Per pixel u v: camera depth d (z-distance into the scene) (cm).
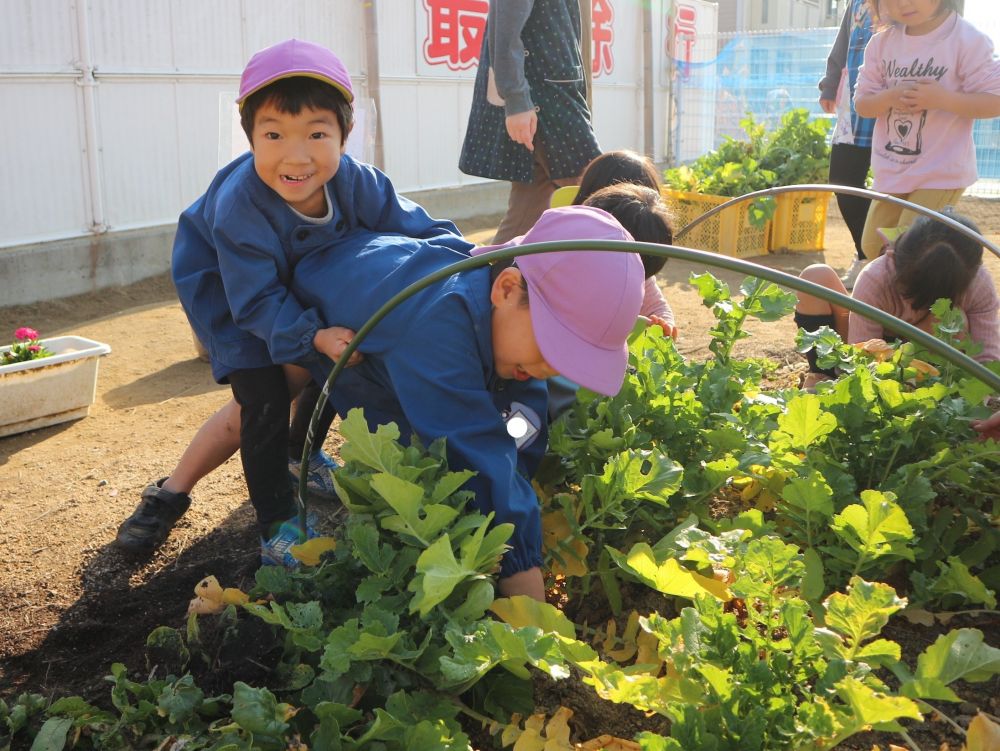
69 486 301
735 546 171
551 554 202
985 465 231
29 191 555
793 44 1134
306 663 179
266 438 230
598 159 307
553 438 220
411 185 816
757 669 144
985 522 215
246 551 250
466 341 185
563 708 167
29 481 306
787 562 156
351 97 213
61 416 362
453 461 184
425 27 801
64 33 559
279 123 202
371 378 203
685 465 232
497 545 165
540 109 391
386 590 170
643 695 146
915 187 402
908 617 199
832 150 562
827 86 577
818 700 137
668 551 186
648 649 184
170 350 473
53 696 194
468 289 187
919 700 168
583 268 174
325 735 151
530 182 404
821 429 211
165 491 255
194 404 386
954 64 383
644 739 136
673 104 1180
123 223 607
